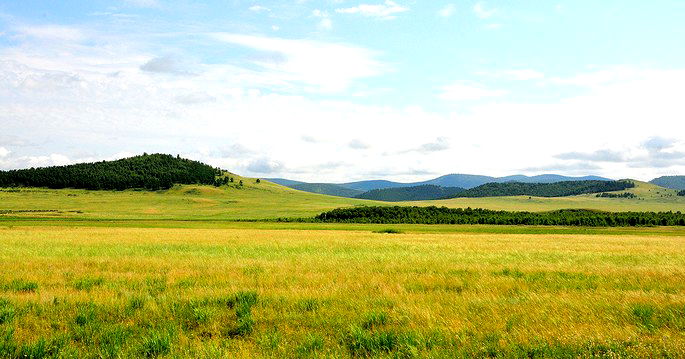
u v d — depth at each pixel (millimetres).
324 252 27172
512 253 27031
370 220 106812
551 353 7020
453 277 15094
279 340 7910
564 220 98625
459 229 73250
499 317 9266
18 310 9844
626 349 7109
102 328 8547
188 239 39250
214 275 15500
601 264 20641
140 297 11102
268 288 12727
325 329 8648
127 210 179625
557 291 12469
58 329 8680
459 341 7703
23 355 7172
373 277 14766
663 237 51375
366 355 7125
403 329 8367
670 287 13328
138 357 7191
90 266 18469
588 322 8883
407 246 32688
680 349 6996
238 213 168875
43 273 15797
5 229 55688
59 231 50656
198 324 9078
